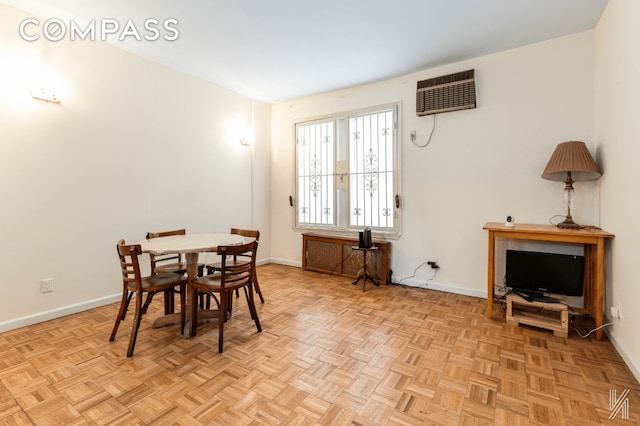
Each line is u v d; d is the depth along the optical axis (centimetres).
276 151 522
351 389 180
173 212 381
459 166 356
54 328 262
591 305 279
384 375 194
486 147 339
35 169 271
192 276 260
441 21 273
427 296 350
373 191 423
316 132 478
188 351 223
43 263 277
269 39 307
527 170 318
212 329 261
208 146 422
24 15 262
